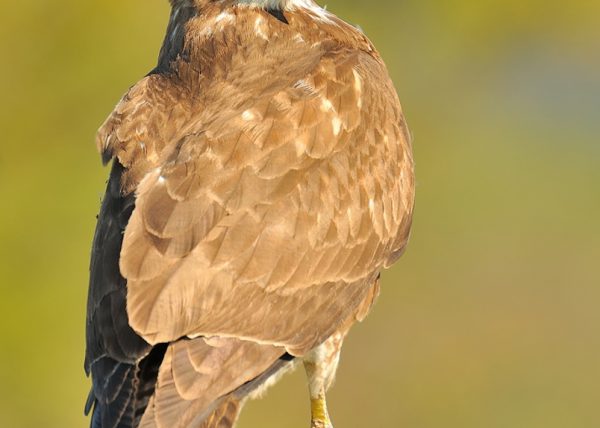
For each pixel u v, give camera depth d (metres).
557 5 22.33
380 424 20.45
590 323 21.48
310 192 9.73
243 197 9.40
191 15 10.64
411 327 21.12
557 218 22.06
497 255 21.84
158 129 9.86
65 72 17.80
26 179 17.42
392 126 10.52
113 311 9.13
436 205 22.03
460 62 22.38
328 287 9.76
